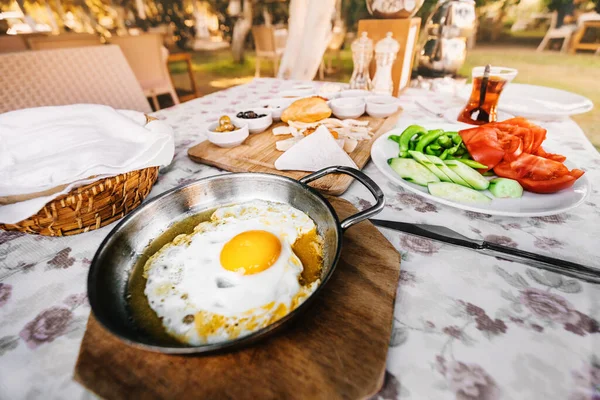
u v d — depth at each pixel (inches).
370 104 76.7
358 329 26.5
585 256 34.7
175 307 29.7
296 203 40.9
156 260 34.4
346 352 24.8
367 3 96.4
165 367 24.0
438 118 77.2
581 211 42.1
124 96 108.1
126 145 43.0
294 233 37.5
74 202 35.2
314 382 22.9
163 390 22.6
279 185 41.3
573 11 324.2
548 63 297.6
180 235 37.9
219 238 37.6
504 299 30.2
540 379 23.5
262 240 34.2
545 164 41.8
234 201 43.0
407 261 35.2
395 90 98.0
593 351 25.1
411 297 30.9
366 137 64.7
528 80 250.2
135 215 34.9
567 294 30.2
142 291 31.0
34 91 88.7
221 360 24.4
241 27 405.7
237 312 29.3
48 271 35.3
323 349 25.0
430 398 23.0
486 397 22.8
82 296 32.2
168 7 517.0
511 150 45.5
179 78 358.9
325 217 36.3
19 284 33.6
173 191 38.8
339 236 29.4
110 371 23.7
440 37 109.3
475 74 64.6
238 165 56.1
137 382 23.0
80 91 97.8
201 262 34.6
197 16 540.1
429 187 43.9
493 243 35.9
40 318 29.9
